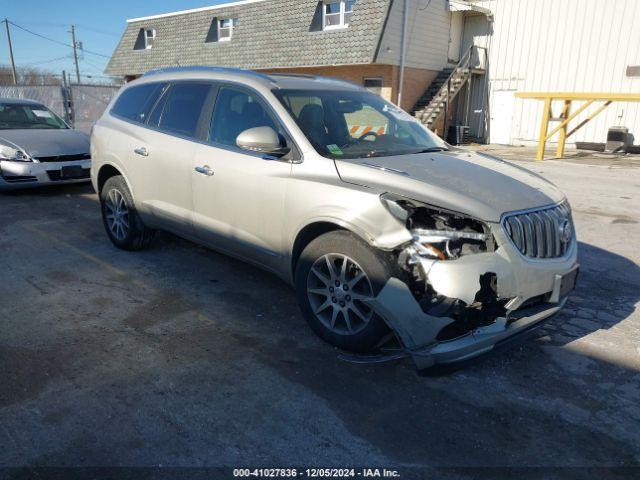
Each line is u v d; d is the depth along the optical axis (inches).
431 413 118.8
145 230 220.2
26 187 326.3
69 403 118.9
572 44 754.8
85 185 375.2
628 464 104.4
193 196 181.3
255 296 181.2
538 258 132.7
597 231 280.4
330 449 106.5
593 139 757.3
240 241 167.9
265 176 155.5
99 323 158.6
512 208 130.3
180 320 161.8
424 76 844.6
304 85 176.2
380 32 737.0
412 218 127.4
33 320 159.5
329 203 137.3
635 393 128.6
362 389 127.3
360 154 153.9
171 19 1038.4
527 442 110.0
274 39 859.4
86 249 229.0
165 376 130.8
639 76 705.6
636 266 223.6
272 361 138.8
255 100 168.1
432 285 120.7
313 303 146.6
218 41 968.3
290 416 116.3
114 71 1139.9
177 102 196.5
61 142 341.7
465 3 813.2
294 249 150.5
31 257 217.2
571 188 412.8
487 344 123.7
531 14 786.8
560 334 158.6
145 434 109.3
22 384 125.8
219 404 120.0
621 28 710.5
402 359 141.4
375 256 128.3
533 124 810.2
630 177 476.7
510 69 822.5
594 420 117.7
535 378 134.3
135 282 191.8
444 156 162.6
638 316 172.2
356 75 819.4
